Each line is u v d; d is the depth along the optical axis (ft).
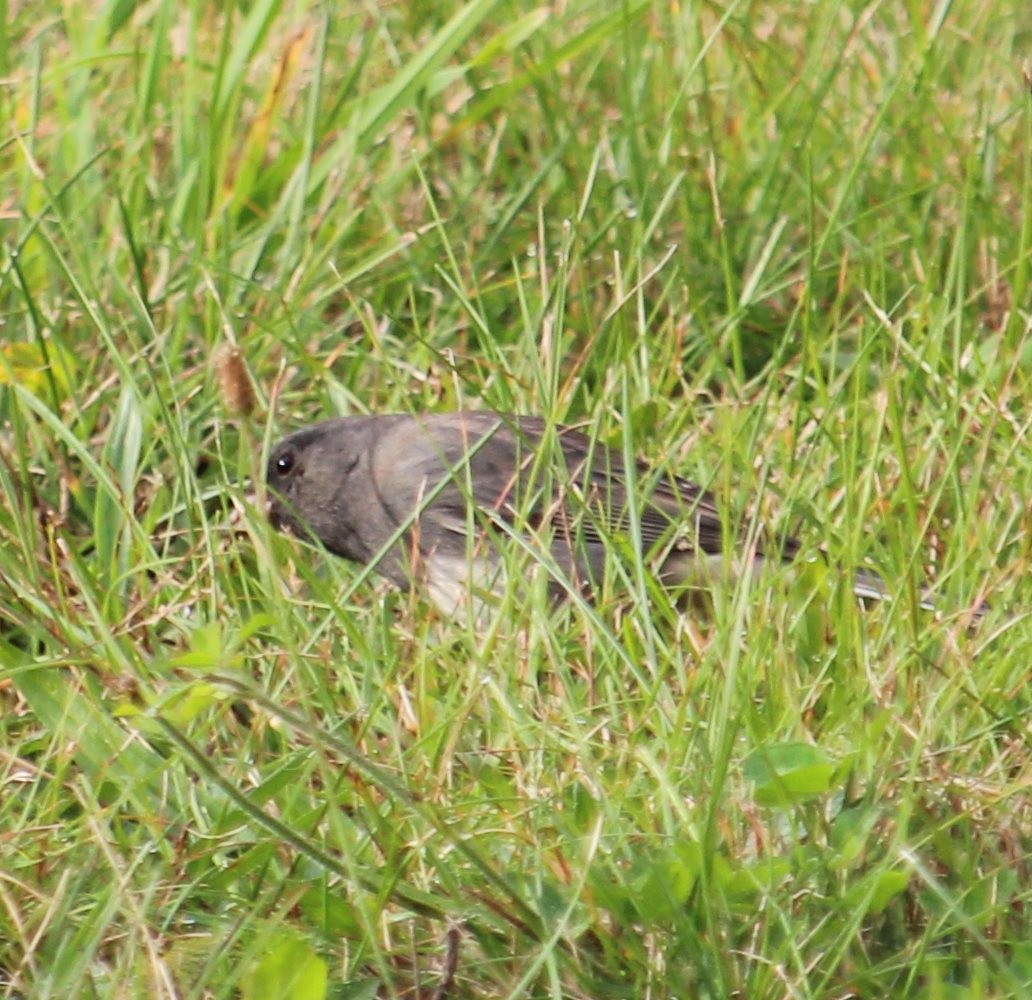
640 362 28.68
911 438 26.76
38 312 26.99
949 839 18.49
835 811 19.38
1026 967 17.39
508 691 20.77
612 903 17.88
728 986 17.30
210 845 18.88
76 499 26.04
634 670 20.90
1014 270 30.91
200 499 23.24
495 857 19.02
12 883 18.33
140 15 36.01
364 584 25.70
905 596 22.18
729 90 34.78
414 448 26.96
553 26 36.63
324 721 21.61
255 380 27.43
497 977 17.58
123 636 21.59
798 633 22.62
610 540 23.04
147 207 31.40
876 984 17.62
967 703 20.97
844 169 33.04
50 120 32.71
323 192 31.68
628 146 32.91
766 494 25.22
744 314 28.94
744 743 20.42
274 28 36.19
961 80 36.40
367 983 17.54
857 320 31.22
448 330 29.84
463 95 34.55
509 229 32.27
